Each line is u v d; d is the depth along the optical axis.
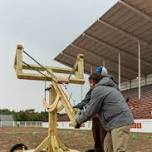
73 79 8.37
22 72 8.12
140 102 37.22
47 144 7.96
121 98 5.91
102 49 43.38
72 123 6.33
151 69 48.84
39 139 18.83
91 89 6.22
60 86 8.02
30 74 8.12
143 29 35.00
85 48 44.34
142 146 15.38
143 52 41.84
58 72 8.37
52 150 7.95
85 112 5.91
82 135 22.58
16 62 8.16
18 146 8.89
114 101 5.82
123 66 49.19
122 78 56.12
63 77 8.26
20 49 8.12
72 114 6.91
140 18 32.50
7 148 14.10
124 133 5.76
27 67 8.16
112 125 5.79
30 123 64.19
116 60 46.22
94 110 5.87
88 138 19.83
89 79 6.17
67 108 7.22
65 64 50.75
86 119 5.95
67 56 48.03
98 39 40.72
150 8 30.36
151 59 44.62
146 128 29.44
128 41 39.00
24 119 80.94
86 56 46.66
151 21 32.41
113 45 41.53
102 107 5.90
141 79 53.44
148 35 36.38
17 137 20.16
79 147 14.66
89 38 40.84
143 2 29.50
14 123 65.94
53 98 8.06
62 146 8.05
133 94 48.47
